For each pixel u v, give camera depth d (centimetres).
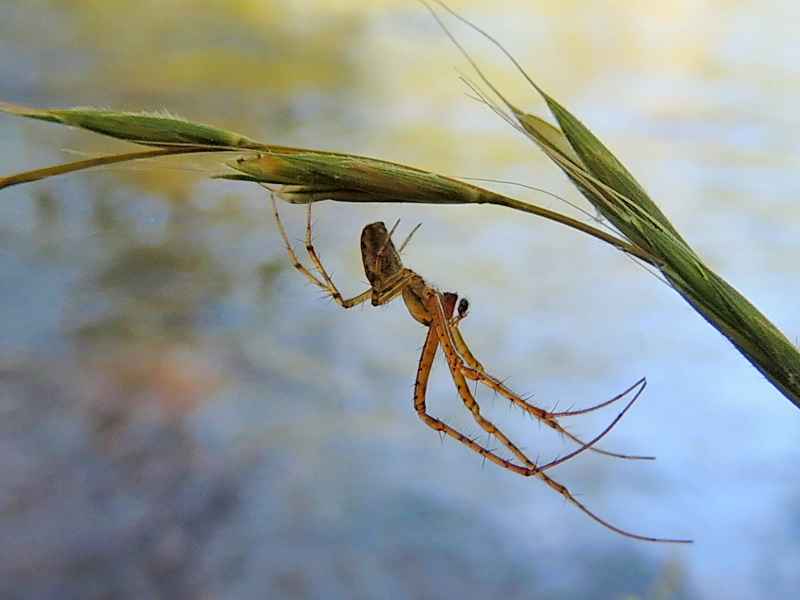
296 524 23
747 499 22
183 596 22
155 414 27
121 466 25
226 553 23
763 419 25
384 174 10
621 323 29
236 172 10
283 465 25
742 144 35
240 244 33
